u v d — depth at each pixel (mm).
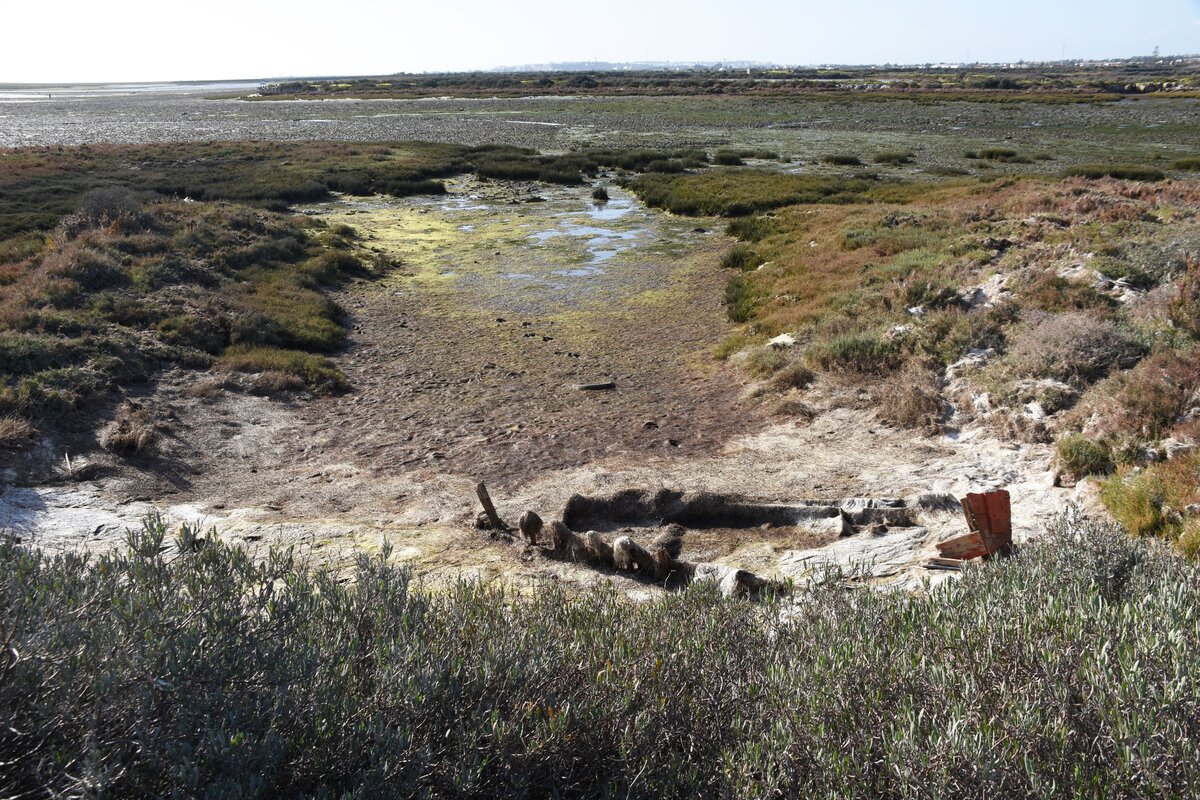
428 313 19922
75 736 2791
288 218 29453
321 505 8953
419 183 39844
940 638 3922
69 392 10945
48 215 26828
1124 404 9016
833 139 58031
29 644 2926
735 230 28578
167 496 9109
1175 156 42438
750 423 11609
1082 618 3822
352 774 2906
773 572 7082
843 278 18359
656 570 7094
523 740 3174
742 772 2984
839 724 3264
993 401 10500
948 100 90750
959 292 14734
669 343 16938
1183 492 6938
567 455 10531
